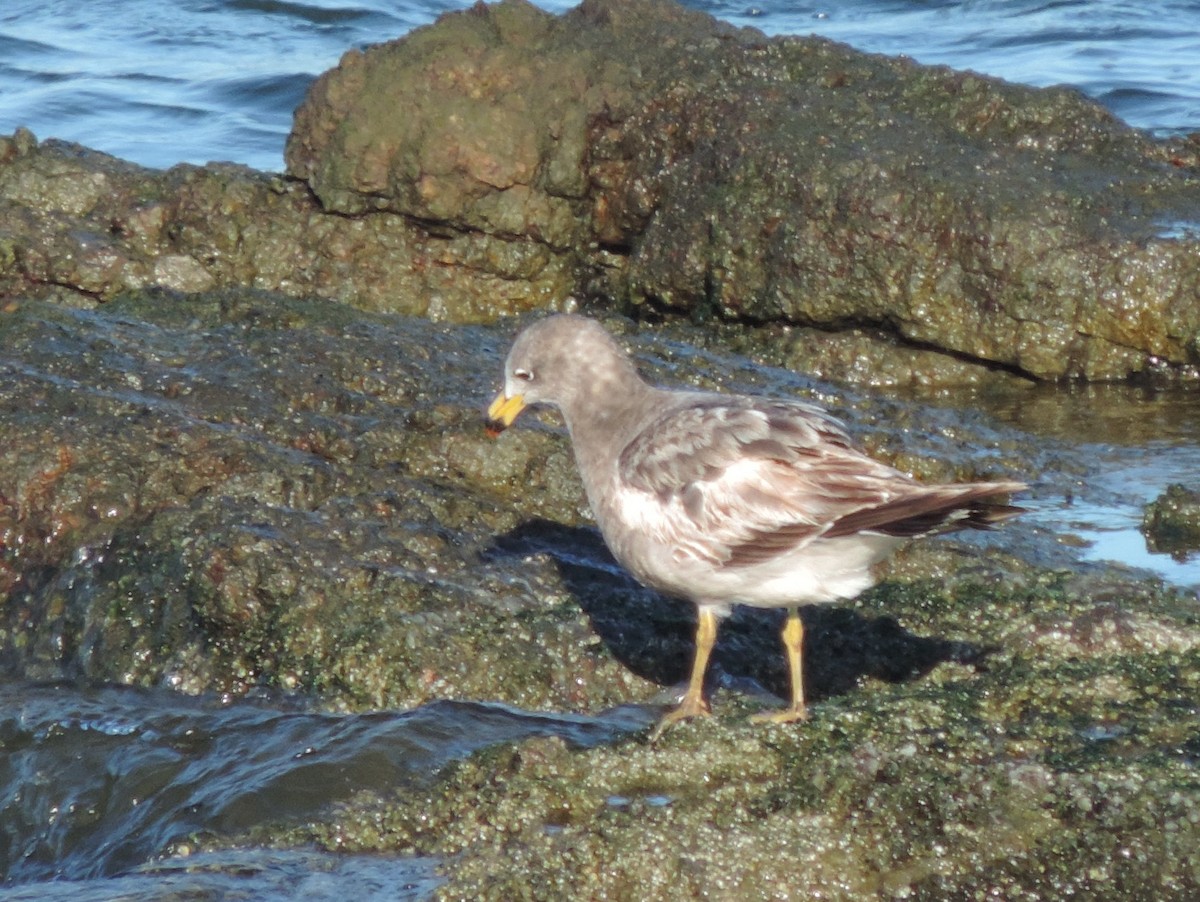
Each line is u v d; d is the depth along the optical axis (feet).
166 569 40.01
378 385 48.91
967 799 31.07
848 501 32.37
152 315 53.57
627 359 37.09
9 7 111.34
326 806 33.58
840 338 60.95
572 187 63.57
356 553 40.45
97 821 35.14
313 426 45.75
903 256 59.16
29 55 100.32
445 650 37.83
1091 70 95.45
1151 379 59.16
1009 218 58.54
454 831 32.30
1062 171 62.08
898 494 31.89
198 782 35.04
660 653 38.58
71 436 43.29
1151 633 37.47
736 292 61.62
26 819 35.70
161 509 41.57
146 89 94.43
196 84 95.25
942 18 109.40
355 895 30.55
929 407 54.95
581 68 64.03
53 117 88.74
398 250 63.36
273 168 80.89
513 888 30.09
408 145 61.82
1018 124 64.13
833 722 33.68
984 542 43.68
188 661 38.83
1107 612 38.17
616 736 35.01
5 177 60.75
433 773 34.12
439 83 62.64
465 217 63.05
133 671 39.22
